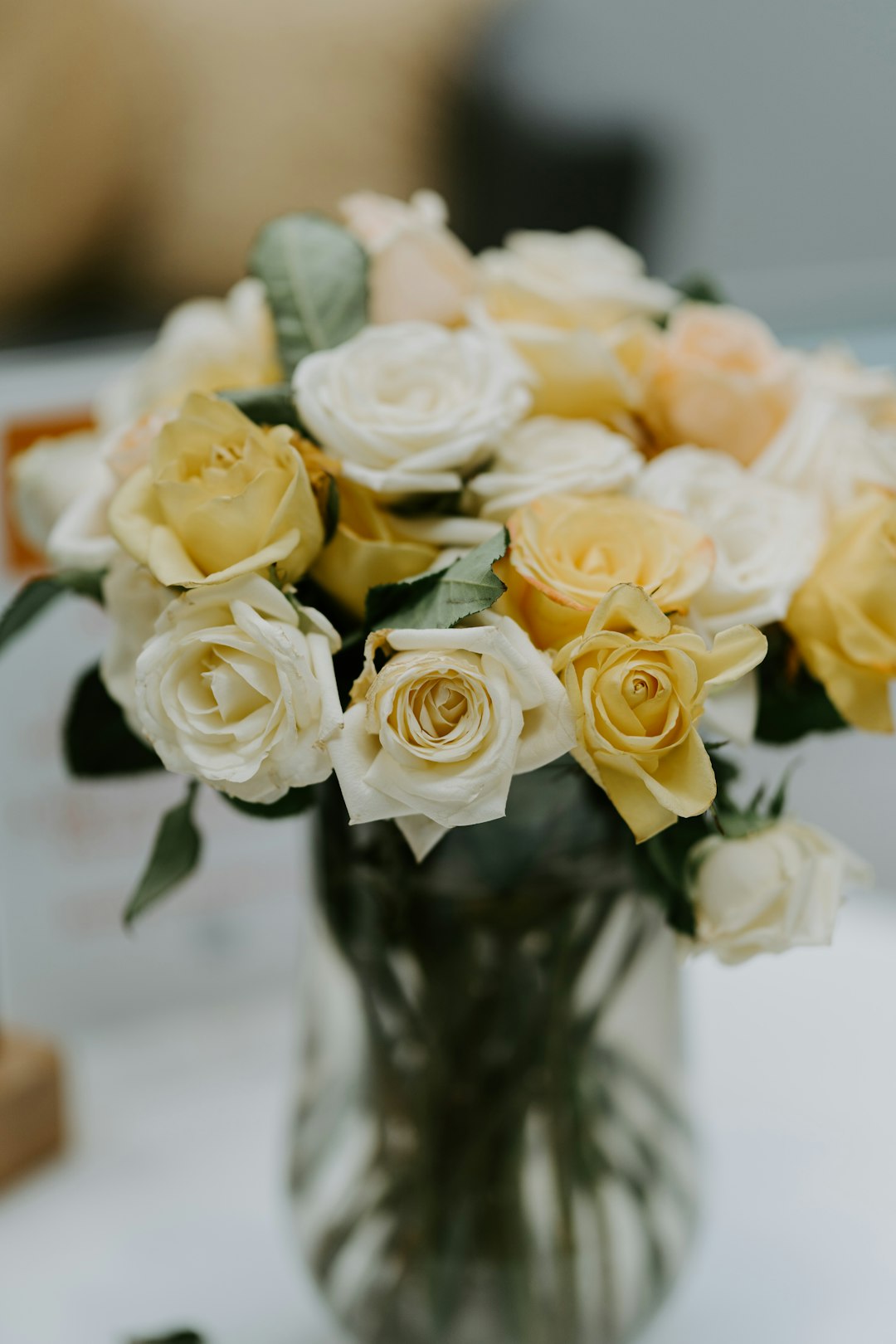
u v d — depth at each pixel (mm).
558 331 678
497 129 1310
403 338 626
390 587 583
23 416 847
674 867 613
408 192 1321
